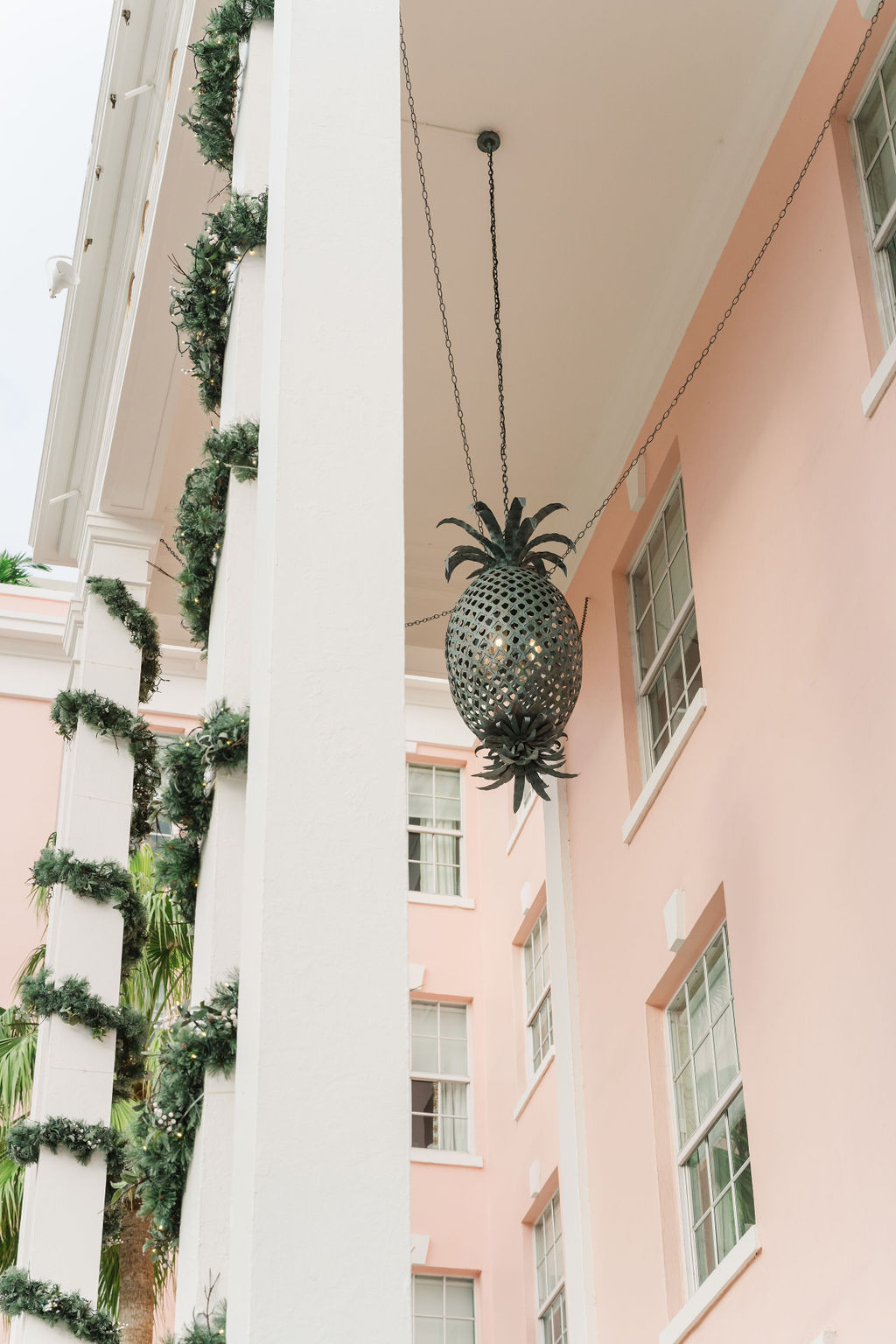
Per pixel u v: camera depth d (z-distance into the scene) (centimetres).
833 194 693
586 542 965
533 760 574
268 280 457
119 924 803
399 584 394
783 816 679
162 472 937
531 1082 1488
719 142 784
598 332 872
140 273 870
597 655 938
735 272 785
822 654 661
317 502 400
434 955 1669
